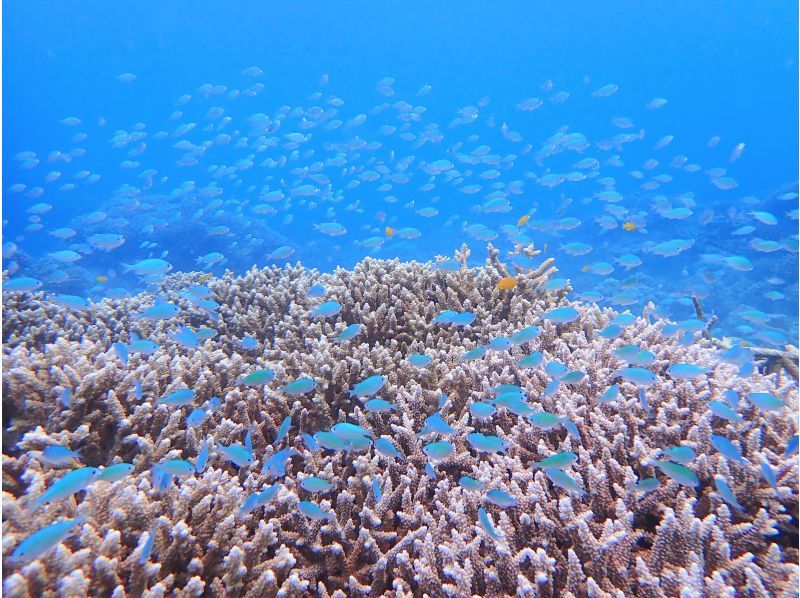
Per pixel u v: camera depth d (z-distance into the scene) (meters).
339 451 0.76
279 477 0.74
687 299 3.23
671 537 0.58
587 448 0.73
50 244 6.85
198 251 4.34
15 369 0.76
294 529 0.67
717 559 0.57
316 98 3.50
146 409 0.77
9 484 0.64
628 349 0.81
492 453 0.73
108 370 0.80
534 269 1.36
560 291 1.28
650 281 4.02
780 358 1.18
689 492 0.65
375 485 0.67
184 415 0.83
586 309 1.17
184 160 3.26
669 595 0.55
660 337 1.01
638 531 0.61
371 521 0.66
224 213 4.85
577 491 0.61
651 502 0.64
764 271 3.42
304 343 1.13
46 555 0.50
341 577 0.64
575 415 0.76
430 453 0.69
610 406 0.78
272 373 0.83
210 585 0.57
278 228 8.49
